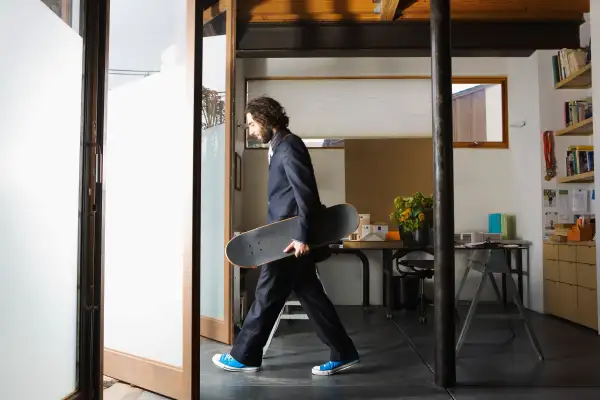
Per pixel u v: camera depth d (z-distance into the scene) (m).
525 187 5.43
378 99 5.78
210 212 4.05
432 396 2.54
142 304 2.76
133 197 2.86
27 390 1.64
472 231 5.71
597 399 2.49
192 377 2.38
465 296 5.68
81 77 1.99
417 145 5.73
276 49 4.70
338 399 2.49
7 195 1.53
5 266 1.52
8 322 1.54
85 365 1.99
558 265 4.76
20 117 1.59
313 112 5.78
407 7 4.44
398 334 4.11
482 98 5.89
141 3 2.88
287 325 4.50
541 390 2.63
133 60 2.93
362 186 5.70
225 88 3.93
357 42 4.68
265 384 2.74
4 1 1.51
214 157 4.03
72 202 1.93
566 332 4.14
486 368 3.06
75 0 2.01
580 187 5.06
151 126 2.79
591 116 4.64
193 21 2.45
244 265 2.81
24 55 1.61
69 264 1.91
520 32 4.68
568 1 4.36
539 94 5.08
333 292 5.69
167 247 2.62
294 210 2.87
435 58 2.82
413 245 4.82
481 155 5.80
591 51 4.26
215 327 3.88
